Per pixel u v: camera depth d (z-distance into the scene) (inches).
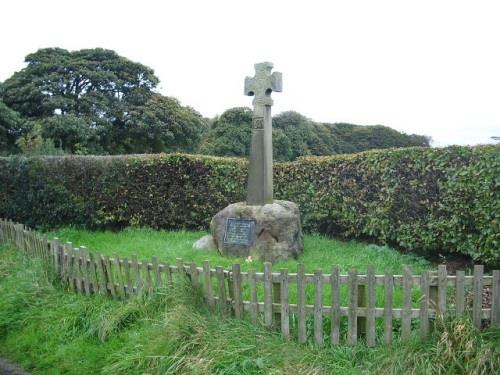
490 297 197.0
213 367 170.2
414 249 333.1
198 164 445.1
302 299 189.6
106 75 1025.5
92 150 963.3
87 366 194.7
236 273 203.2
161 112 1032.8
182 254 313.4
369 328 182.1
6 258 327.6
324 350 181.9
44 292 260.2
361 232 369.4
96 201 452.8
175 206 444.1
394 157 334.0
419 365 161.5
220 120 921.5
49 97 988.6
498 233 270.7
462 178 289.7
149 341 191.2
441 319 174.1
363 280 183.3
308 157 415.2
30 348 220.5
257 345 182.9
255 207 319.3
